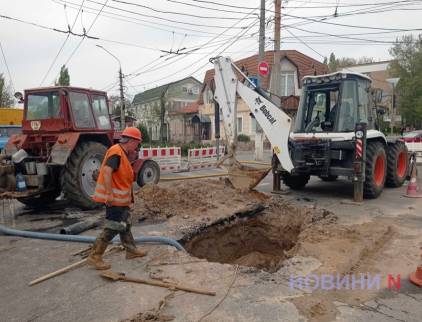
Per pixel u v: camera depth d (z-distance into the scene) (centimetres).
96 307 327
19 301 341
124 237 431
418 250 475
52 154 684
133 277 384
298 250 472
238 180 771
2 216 689
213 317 305
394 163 952
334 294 350
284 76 2692
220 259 589
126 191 408
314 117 905
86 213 710
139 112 4475
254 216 670
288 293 349
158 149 1305
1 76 2820
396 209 713
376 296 348
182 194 710
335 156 808
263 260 597
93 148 730
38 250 477
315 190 934
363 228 561
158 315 306
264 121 759
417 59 3506
